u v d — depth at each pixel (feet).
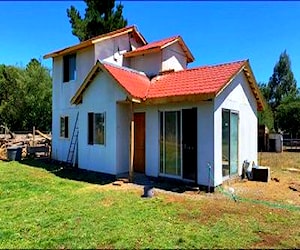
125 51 55.06
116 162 39.01
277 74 176.45
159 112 37.32
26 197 28.37
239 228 19.76
